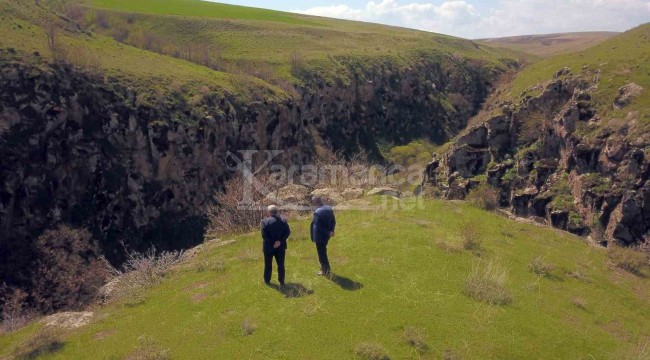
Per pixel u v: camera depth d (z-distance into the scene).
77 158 36.84
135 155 40.31
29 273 28.67
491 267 13.16
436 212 19.81
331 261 13.59
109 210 37.59
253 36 84.31
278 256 11.98
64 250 31.95
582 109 45.44
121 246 36.97
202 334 10.29
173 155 42.44
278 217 11.90
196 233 41.34
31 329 13.13
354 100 76.38
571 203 42.19
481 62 101.19
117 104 40.69
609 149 40.16
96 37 53.72
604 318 12.48
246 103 51.66
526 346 9.91
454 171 53.34
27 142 34.62
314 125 69.00
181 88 47.06
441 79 93.94
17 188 33.19
